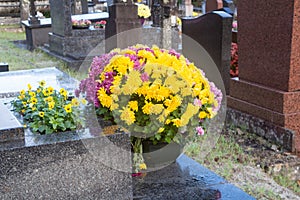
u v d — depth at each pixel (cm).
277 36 400
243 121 439
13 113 273
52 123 237
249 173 342
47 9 1579
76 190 230
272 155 373
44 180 223
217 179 270
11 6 1605
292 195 310
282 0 388
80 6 1332
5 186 217
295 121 394
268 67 416
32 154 219
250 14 432
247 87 441
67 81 413
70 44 816
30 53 925
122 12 669
